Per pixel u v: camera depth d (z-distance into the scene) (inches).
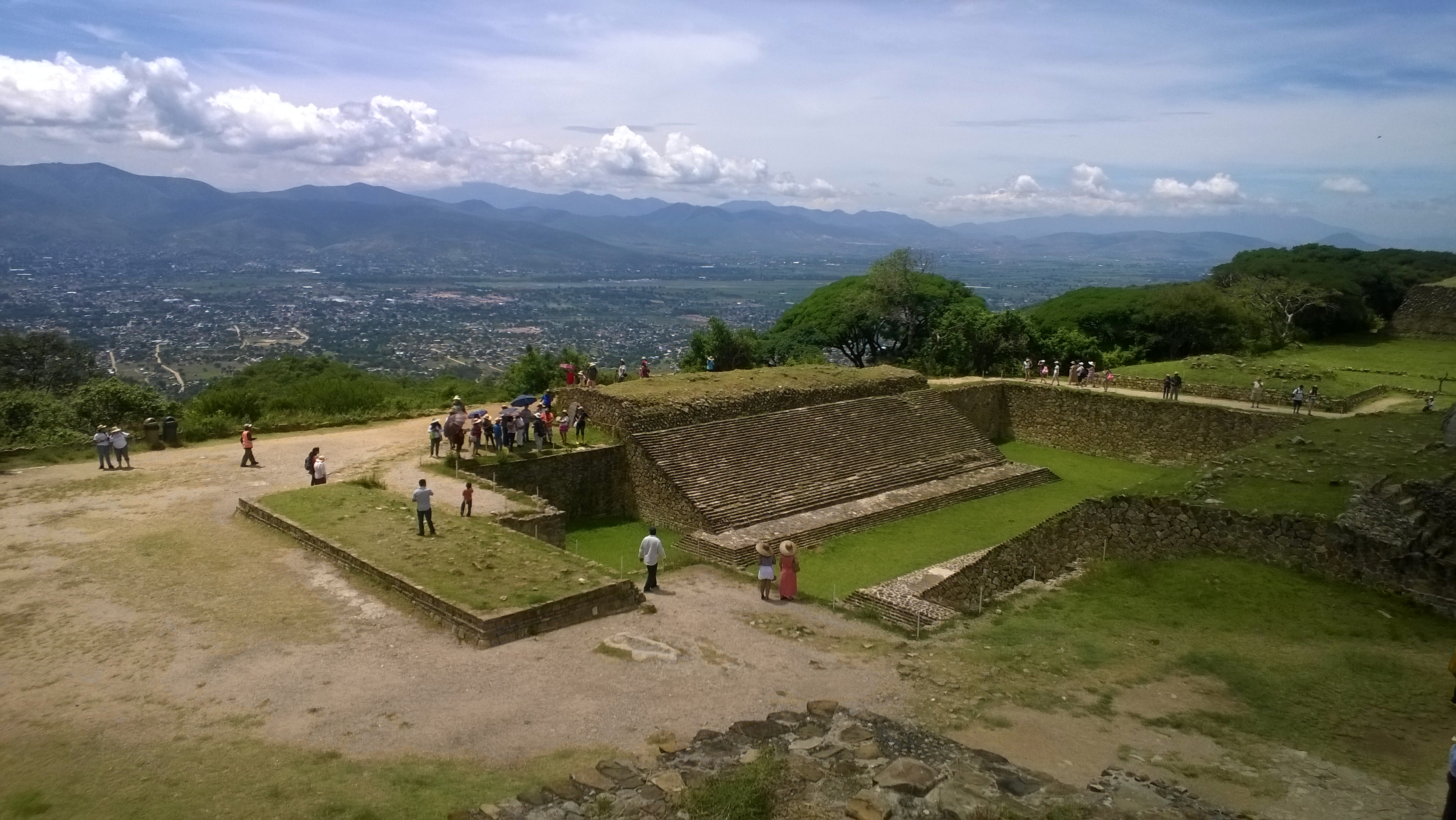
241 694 596.1
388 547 868.0
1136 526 989.8
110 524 965.8
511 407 1467.8
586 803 451.2
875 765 498.6
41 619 716.7
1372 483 1007.0
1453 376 1920.5
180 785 472.7
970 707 610.9
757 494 1338.6
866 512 1362.0
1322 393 1766.7
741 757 510.0
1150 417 1801.2
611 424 1396.4
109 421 1460.4
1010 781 480.1
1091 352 2372.0
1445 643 741.9
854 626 813.2
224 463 1242.6
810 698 624.4
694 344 2460.6
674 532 1267.2
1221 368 2025.1
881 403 1759.4
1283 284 2755.9
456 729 555.2
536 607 726.5
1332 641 751.7
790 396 1620.3
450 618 719.7
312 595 781.9
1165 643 752.3
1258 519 928.3
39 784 471.2
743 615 832.3
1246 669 686.5
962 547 1239.5
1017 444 2015.3
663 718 580.1
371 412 1657.2
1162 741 560.7
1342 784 498.9
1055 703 621.3
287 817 439.2
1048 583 932.0
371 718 565.6
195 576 821.2
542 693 613.3
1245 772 514.9
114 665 636.1
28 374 2107.5
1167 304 2513.5
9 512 1005.8
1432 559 821.9
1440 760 532.7
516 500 1095.0
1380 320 2950.3
